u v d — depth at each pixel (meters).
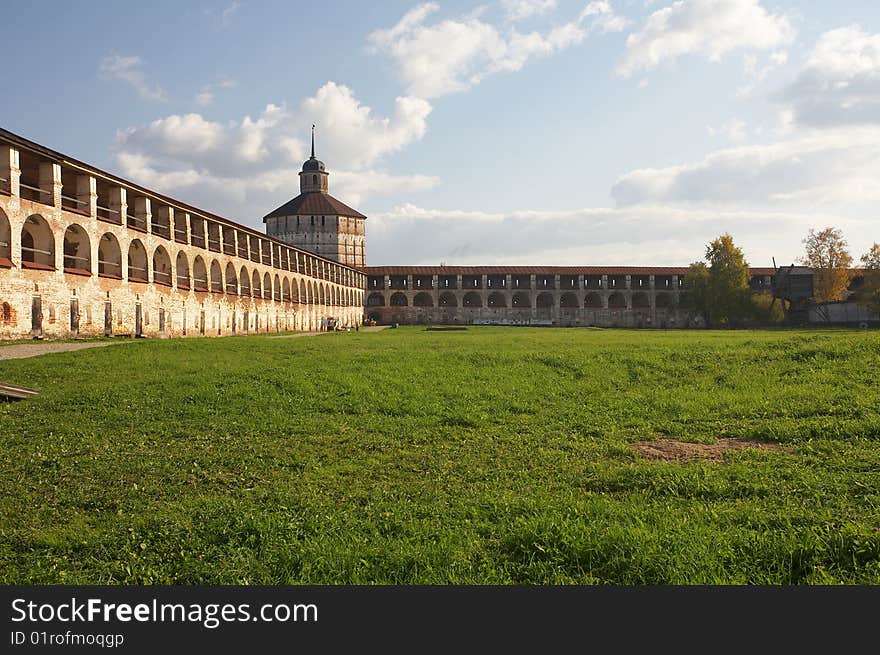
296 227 113.69
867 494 7.58
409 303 109.38
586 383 18.11
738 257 88.75
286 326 73.38
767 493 7.92
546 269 109.19
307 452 10.83
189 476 9.38
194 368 21.00
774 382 17.08
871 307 70.81
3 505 8.07
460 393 16.53
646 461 9.98
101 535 6.97
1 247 30.91
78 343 31.55
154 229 46.91
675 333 53.91
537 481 8.83
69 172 36.91
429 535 6.66
